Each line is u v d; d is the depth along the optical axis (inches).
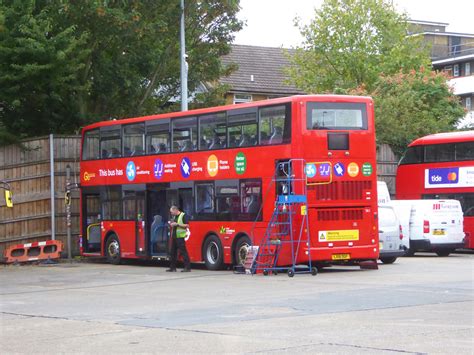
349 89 2178.9
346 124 1022.4
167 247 1205.1
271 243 1002.1
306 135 993.5
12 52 1305.4
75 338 535.8
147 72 1552.7
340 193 1015.0
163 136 1201.4
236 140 1070.4
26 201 1389.0
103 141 1327.5
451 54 3565.5
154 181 1216.2
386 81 1995.6
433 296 719.1
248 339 503.2
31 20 1294.3
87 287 922.1
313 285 853.2
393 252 1168.2
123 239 1285.7
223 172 1089.4
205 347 480.4
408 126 1797.5
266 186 1023.0
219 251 1096.2
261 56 2778.1
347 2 2390.5
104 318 637.9
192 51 1619.1
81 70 1457.9
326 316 598.5
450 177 1473.9
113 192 1305.4
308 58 2443.4
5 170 1381.6
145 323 597.0
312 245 995.9
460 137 1465.3
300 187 986.7
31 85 1352.1
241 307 676.7
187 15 1517.0
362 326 543.2
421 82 2011.6
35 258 1348.4
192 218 1144.2
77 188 1408.7
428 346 462.0
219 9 1561.3
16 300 803.4
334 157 1010.7
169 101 1772.9
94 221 1384.1
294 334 517.3
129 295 815.7
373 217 1036.5
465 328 526.6
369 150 1035.9
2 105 1422.2
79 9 1347.2
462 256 1405.0
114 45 1477.6
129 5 1403.8
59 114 1485.0
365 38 2373.3
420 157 1528.1
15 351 493.7
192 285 901.2
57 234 1403.8
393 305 656.4
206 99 1718.8
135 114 1581.0
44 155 1398.9
